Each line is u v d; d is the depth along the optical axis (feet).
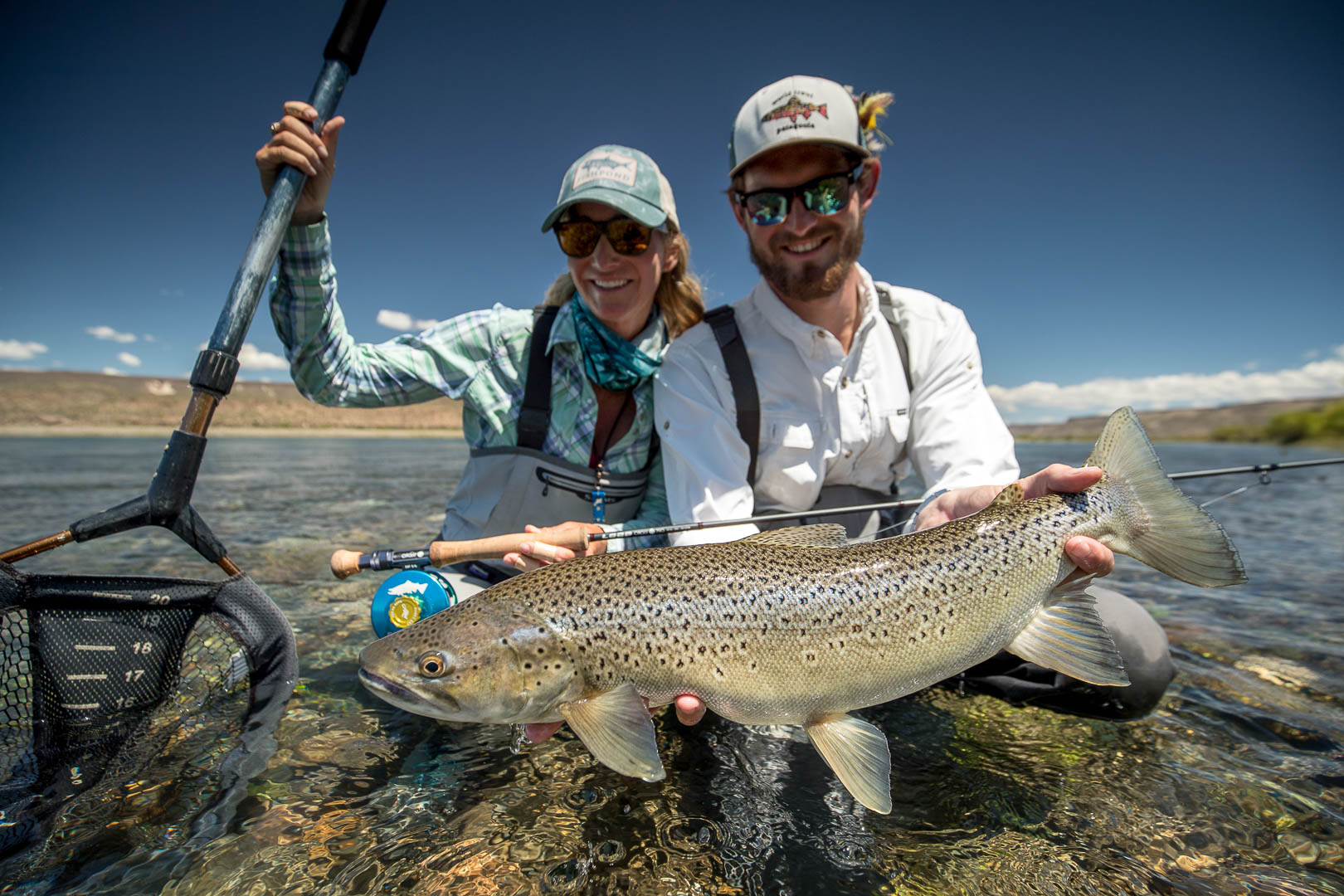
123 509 2.31
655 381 3.23
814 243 2.97
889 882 1.66
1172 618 3.76
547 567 2.20
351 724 2.44
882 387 3.19
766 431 3.16
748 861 1.73
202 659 2.51
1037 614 2.31
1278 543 5.92
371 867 1.69
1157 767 2.19
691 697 2.06
